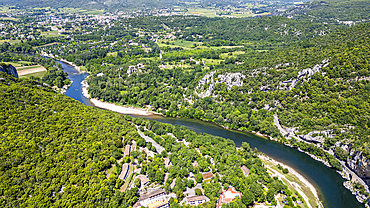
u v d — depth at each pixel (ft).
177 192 583.17
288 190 618.44
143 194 582.35
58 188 558.56
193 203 569.23
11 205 499.10
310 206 586.45
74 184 586.04
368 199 592.19
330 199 611.47
